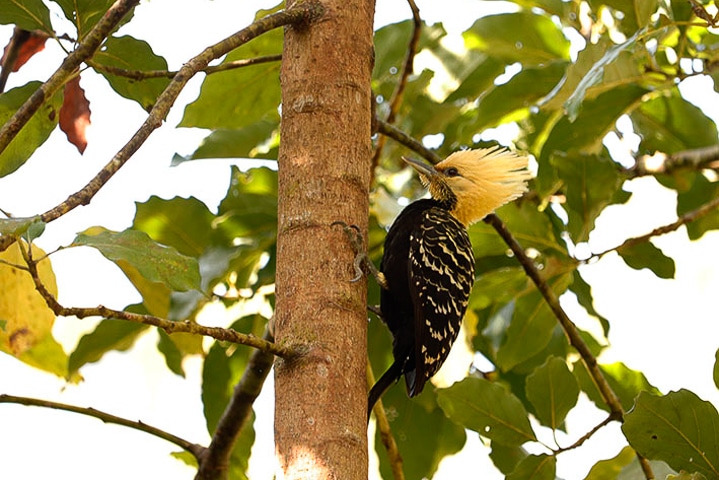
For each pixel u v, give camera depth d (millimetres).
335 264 6629
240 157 11609
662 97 12766
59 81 6098
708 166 12617
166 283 6191
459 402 9336
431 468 11523
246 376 9367
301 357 6242
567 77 9477
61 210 5562
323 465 5887
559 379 9281
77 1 7617
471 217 10945
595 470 9969
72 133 9102
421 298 9633
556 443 9227
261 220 10859
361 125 7141
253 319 11188
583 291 11531
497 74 12906
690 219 10664
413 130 12484
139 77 7238
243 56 9586
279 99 10078
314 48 7195
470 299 11273
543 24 12664
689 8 9867
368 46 7402
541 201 11594
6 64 10031
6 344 9359
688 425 7520
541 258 11180
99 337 10891
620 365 11188
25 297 9273
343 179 6902
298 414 6070
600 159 10172
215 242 10742
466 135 12531
